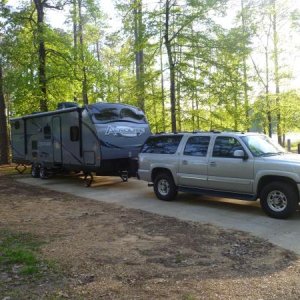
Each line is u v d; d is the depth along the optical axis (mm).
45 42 21469
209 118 18469
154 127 19781
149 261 5641
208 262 5621
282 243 6609
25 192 12602
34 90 20453
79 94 25750
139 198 11234
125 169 13523
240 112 19016
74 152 13945
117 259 5715
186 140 10430
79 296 4414
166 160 10648
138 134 13812
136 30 17609
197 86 17250
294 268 5363
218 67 17094
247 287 4680
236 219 8445
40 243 6520
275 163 8438
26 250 6047
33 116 16406
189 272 5199
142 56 20984
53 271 5191
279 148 9617
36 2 21297
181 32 17062
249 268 5367
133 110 14133
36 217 8648
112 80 23188
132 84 19281
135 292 4531
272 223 8047
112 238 6863
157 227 7695
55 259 5676
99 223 8031
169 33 17234
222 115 18156
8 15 20812
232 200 10734
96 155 12875
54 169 15922
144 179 11328
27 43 21188
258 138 9555
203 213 9086
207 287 4676
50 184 14703
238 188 9125
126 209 9570
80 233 7203
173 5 16828
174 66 17234
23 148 17656
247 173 8891
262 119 24203
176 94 17750
